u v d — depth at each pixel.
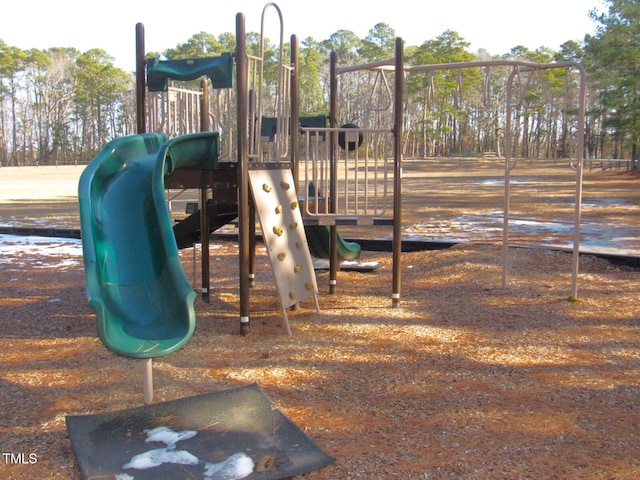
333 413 4.00
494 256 9.03
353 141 6.61
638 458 3.34
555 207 18.81
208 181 6.14
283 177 6.14
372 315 6.45
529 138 73.44
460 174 44.28
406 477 3.16
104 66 85.81
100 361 5.07
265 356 5.18
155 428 3.70
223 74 6.02
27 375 4.79
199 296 7.36
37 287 8.23
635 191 25.69
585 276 8.16
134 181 5.33
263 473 3.16
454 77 66.38
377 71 7.38
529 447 3.48
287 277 6.04
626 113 38.56
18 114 84.50
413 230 13.38
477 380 4.56
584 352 5.19
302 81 73.31
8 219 16.47
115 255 4.62
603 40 37.94
